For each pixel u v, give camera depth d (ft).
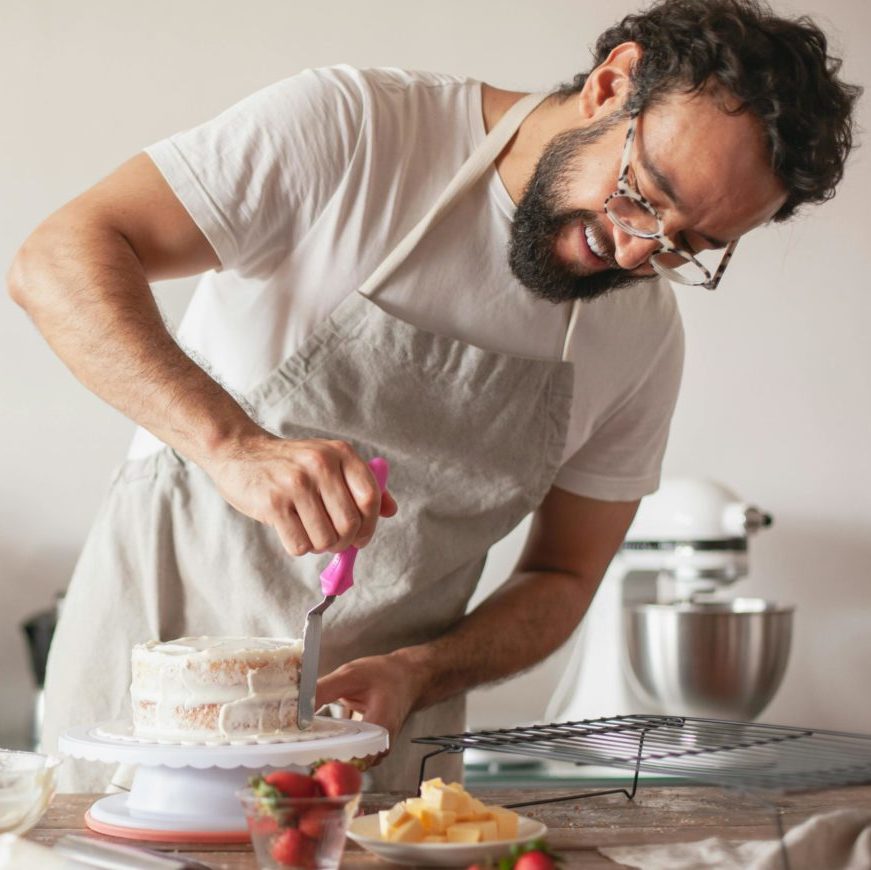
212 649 3.53
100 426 7.66
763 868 2.94
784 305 8.50
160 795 3.40
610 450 5.38
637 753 3.33
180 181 4.17
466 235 4.60
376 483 3.48
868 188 8.58
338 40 7.98
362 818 3.29
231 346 4.60
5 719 7.43
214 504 4.55
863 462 8.52
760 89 3.65
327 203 4.41
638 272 4.30
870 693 8.43
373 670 4.19
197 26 7.84
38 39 7.70
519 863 2.66
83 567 4.77
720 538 7.02
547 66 8.19
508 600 5.05
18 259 4.03
